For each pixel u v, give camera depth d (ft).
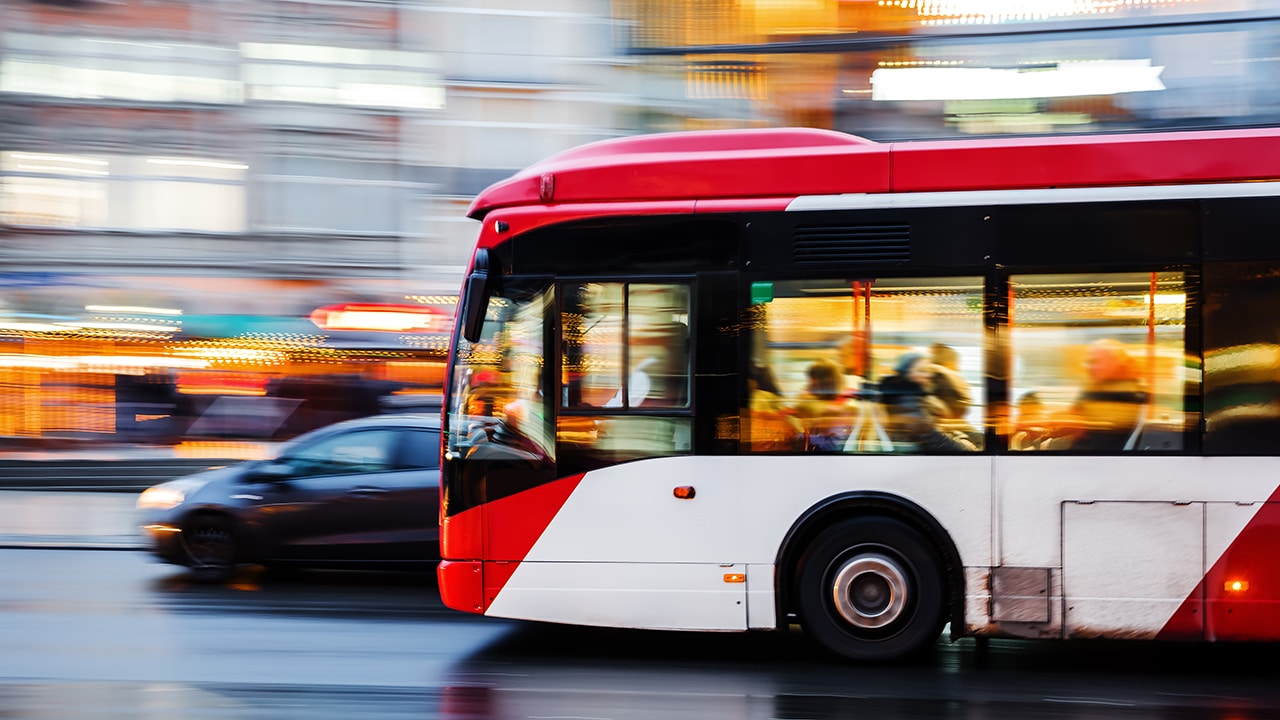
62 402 69.05
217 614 26.94
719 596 21.08
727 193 21.68
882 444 20.86
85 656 22.35
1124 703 18.70
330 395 70.54
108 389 69.41
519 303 22.04
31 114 70.95
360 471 30.89
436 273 72.84
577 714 17.93
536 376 21.93
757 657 22.24
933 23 55.62
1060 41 53.47
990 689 19.63
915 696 19.13
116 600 28.86
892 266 20.99
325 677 20.56
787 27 58.54
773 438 21.13
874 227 21.09
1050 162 20.80
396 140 73.20
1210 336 20.11
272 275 71.82
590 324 21.80
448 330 71.67
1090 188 20.68
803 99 58.44
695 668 21.30
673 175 21.89
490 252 22.16
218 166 72.38
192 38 72.28
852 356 21.03
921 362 20.86
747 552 21.06
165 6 72.13
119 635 24.45
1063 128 53.62
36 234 70.64
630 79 62.85
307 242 72.38
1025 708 18.37
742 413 21.22
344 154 72.95
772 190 21.54
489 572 21.81
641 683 20.10
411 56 73.20
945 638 24.17
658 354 21.58
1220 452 19.98
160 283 70.90
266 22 72.38
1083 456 20.33
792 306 21.24
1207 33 51.01
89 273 70.64
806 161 21.50
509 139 73.20
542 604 21.59
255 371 70.28
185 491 31.86
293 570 33.81
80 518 45.96
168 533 31.22
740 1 59.67
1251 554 19.81
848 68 57.31
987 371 20.63
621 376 21.66
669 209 21.71
